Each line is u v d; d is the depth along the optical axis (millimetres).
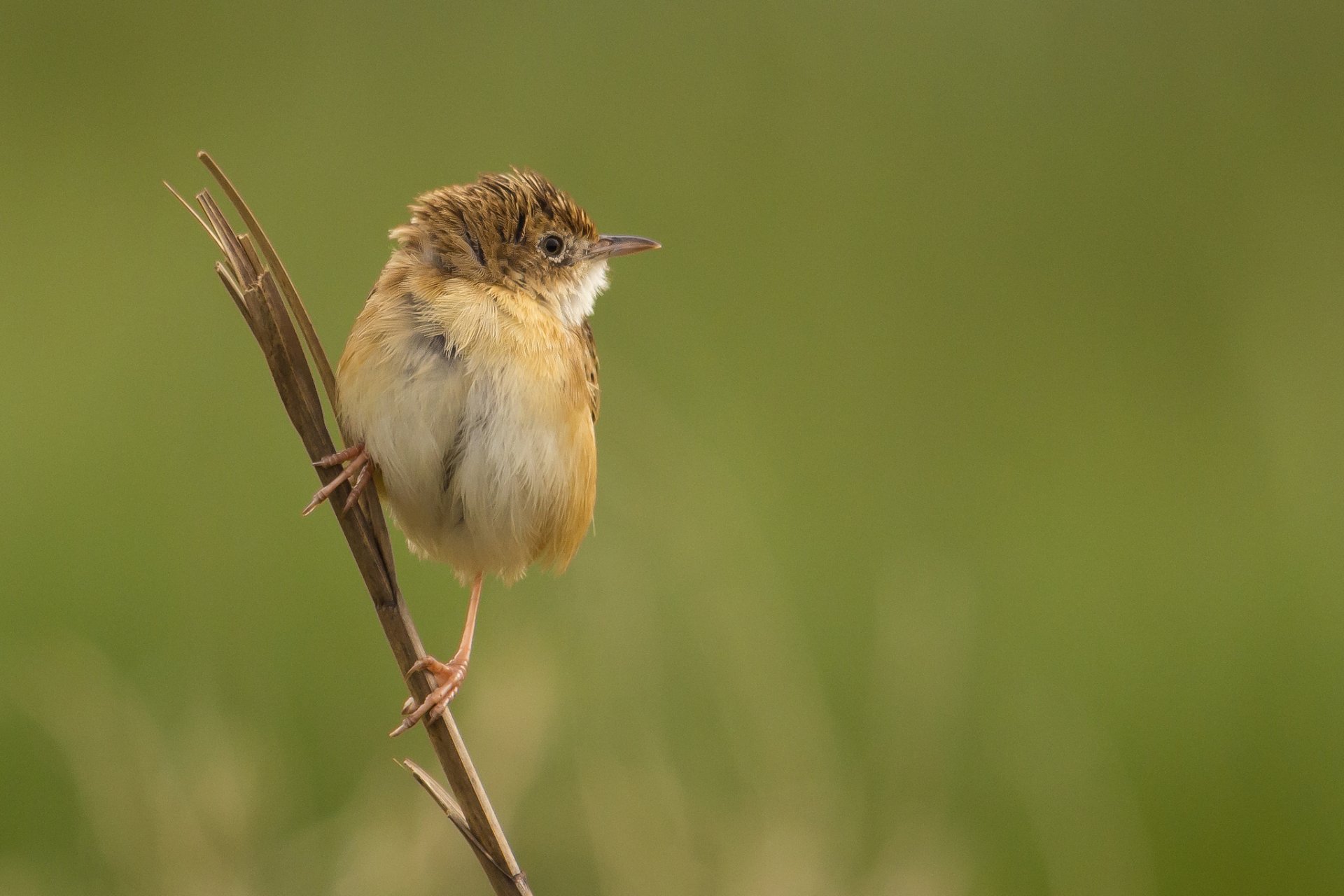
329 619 11273
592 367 7566
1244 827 11688
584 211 7523
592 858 8594
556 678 8633
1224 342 16312
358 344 6398
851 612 12523
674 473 10875
